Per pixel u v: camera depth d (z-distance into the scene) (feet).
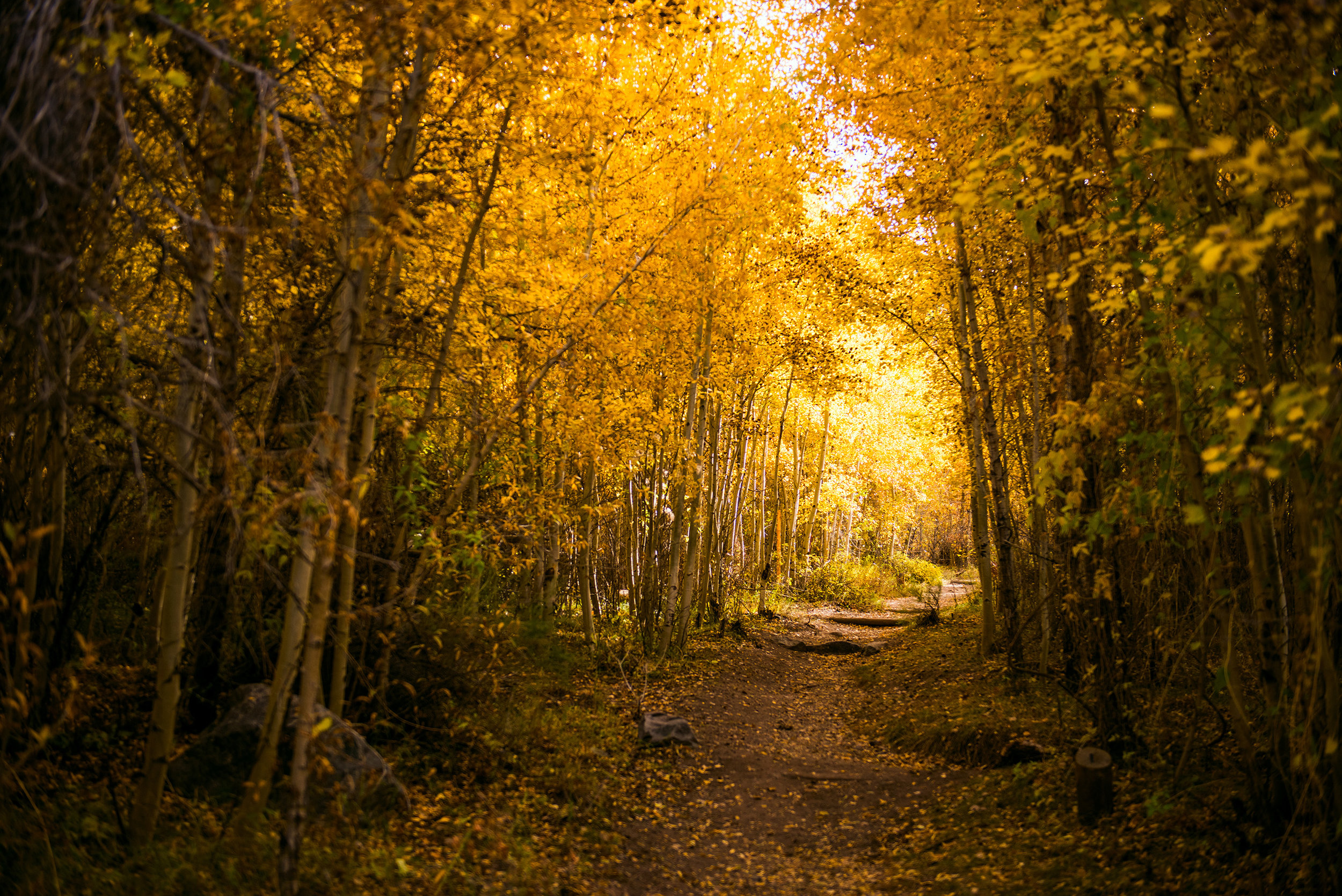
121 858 14.73
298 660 15.89
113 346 17.42
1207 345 14.47
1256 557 15.06
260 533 13.32
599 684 38.29
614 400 35.83
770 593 81.82
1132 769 22.00
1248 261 10.38
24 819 14.76
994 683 37.11
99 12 11.09
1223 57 13.78
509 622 29.30
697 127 34.22
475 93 20.81
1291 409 10.39
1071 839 19.43
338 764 19.02
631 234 33.94
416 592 26.02
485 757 23.80
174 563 15.25
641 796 24.99
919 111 26.00
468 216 26.05
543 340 27.99
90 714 20.30
